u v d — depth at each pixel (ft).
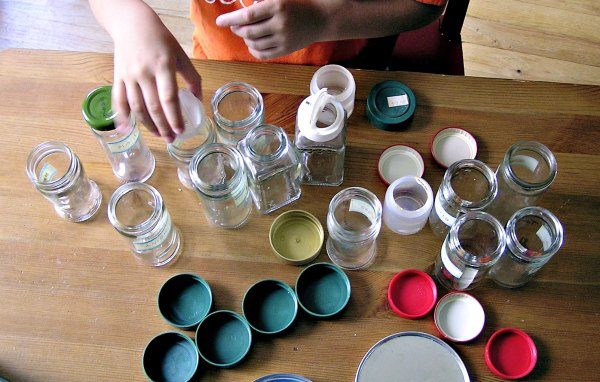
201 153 2.18
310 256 2.31
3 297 2.27
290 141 2.39
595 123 2.57
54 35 5.03
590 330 2.20
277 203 2.44
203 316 2.22
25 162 2.51
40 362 2.16
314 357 2.16
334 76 2.54
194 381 2.12
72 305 2.25
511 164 2.32
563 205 2.42
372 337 2.20
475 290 2.28
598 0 5.20
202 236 2.39
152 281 2.30
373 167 2.50
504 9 5.15
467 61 4.95
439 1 2.73
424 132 2.56
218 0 3.02
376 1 2.68
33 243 2.36
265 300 2.25
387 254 2.35
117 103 2.27
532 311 2.24
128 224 2.29
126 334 2.21
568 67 4.95
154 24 2.47
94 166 2.52
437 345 2.16
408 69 3.34
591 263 2.32
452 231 2.10
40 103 2.61
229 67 2.66
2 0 5.15
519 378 2.12
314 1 2.58
